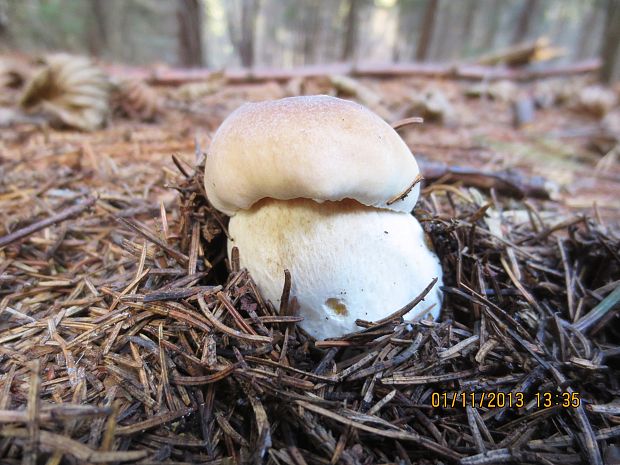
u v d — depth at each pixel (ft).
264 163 0.28
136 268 0.39
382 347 0.32
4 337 0.32
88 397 0.28
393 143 0.31
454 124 1.08
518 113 1.19
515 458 0.27
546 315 0.37
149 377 0.29
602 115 1.25
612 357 0.35
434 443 0.27
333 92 1.10
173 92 1.15
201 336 0.31
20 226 0.44
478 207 0.48
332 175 0.28
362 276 0.32
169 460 0.25
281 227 0.32
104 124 0.82
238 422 0.29
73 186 0.55
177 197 0.48
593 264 0.42
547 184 0.64
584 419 0.29
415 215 0.41
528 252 0.43
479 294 0.35
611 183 0.79
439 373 0.32
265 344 0.31
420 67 1.59
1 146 0.67
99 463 0.23
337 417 0.28
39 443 0.23
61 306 0.35
